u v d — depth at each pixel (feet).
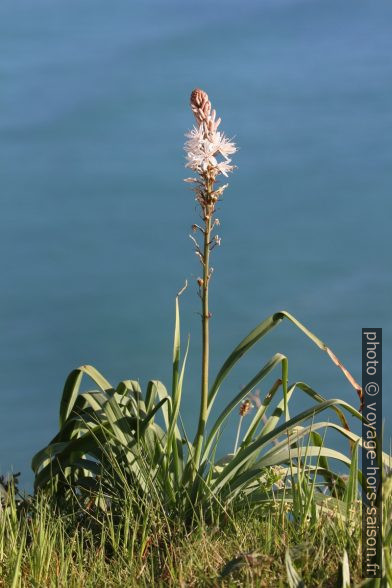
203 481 20.08
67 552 18.06
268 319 21.77
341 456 21.47
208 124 20.57
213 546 17.02
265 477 21.13
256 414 22.98
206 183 20.66
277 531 17.54
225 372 21.34
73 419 22.59
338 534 16.84
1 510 19.61
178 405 21.59
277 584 14.08
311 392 22.93
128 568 17.07
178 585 15.40
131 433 21.67
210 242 20.80
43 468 22.95
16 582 15.80
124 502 20.27
